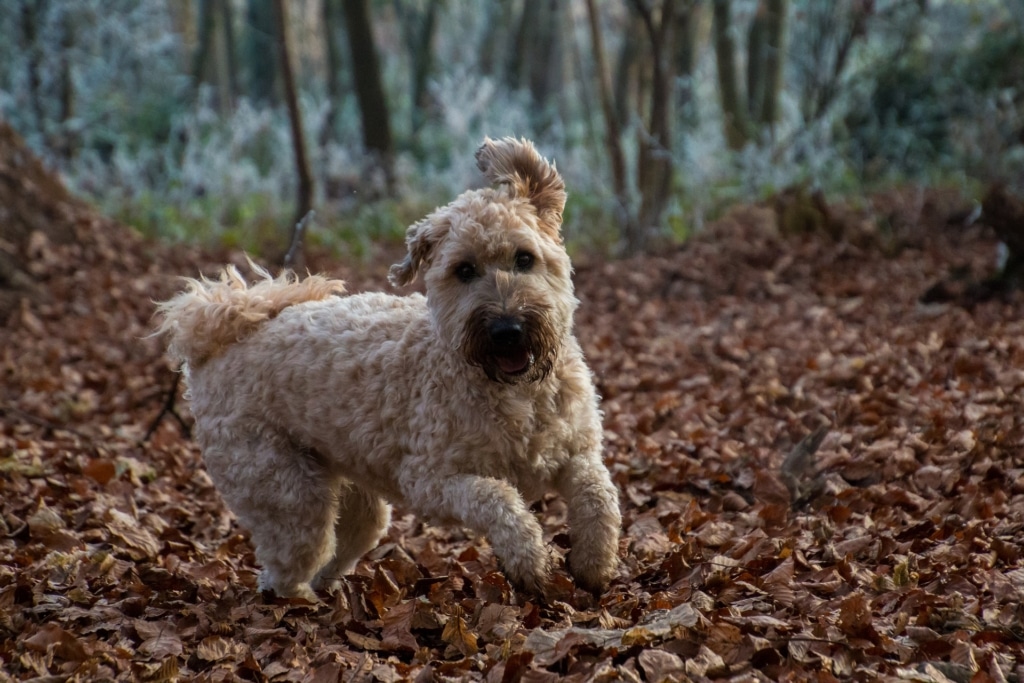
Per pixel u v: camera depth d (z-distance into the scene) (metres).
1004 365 7.57
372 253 15.42
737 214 14.12
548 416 4.57
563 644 3.88
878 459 6.09
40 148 19.50
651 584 4.85
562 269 4.84
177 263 13.95
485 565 5.27
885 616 4.22
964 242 13.31
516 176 4.89
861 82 20.59
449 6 32.16
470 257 4.62
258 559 5.12
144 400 8.95
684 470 6.50
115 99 23.25
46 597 4.89
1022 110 18.83
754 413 7.40
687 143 19.45
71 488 6.66
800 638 3.85
